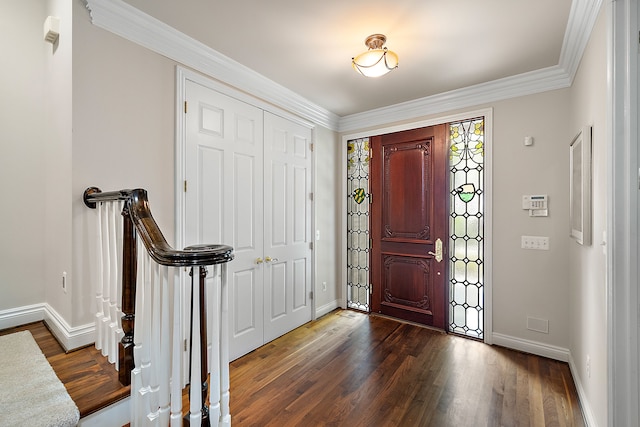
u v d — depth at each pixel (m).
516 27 1.98
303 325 3.37
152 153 2.00
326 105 3.45
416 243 3.38
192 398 1.11
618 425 1.32
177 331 1.12
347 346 2.84
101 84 1.76
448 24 1.96
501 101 2.84
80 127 1.69
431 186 3.28
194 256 1.08
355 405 1.96
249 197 2.71
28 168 2.18
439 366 2.46
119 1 1.75
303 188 3.40
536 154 2.66
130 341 1.42
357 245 3.91
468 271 3.05
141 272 1.27
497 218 2.86
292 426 1.77
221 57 2.36
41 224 2.23
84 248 1.72
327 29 2.03
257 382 2.23
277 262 3.04
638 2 1.29
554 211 2.58
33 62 2.18
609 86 1.36
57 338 1.87
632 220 1.30
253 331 2.76
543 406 1.94
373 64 2.13
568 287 2.51
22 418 1.19
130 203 1.34
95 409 1.31
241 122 2.62
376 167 3.70
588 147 1.79
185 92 2.18
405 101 3.32
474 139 3.02
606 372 1.42
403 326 3.33
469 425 1.77
